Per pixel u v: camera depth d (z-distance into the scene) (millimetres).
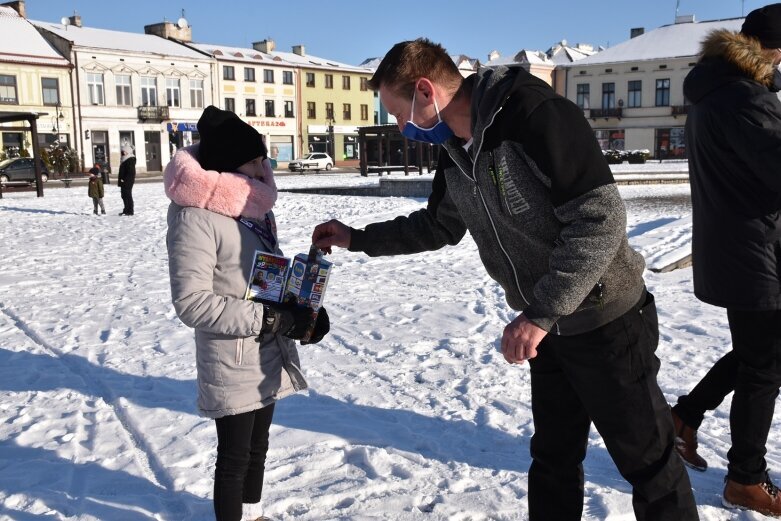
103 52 49375
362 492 3047
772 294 2596
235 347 2469
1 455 3482
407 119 2197
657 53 55344
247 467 2572
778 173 2406
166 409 4051
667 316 5910
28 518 2854
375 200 20891
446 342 5355
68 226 15172
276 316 2395
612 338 2152
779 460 3217
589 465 3270
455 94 2148
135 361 5035
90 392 4414
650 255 8789
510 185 2053
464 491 3051
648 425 2203
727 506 2832
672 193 22938
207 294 2332
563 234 1998
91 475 3244
